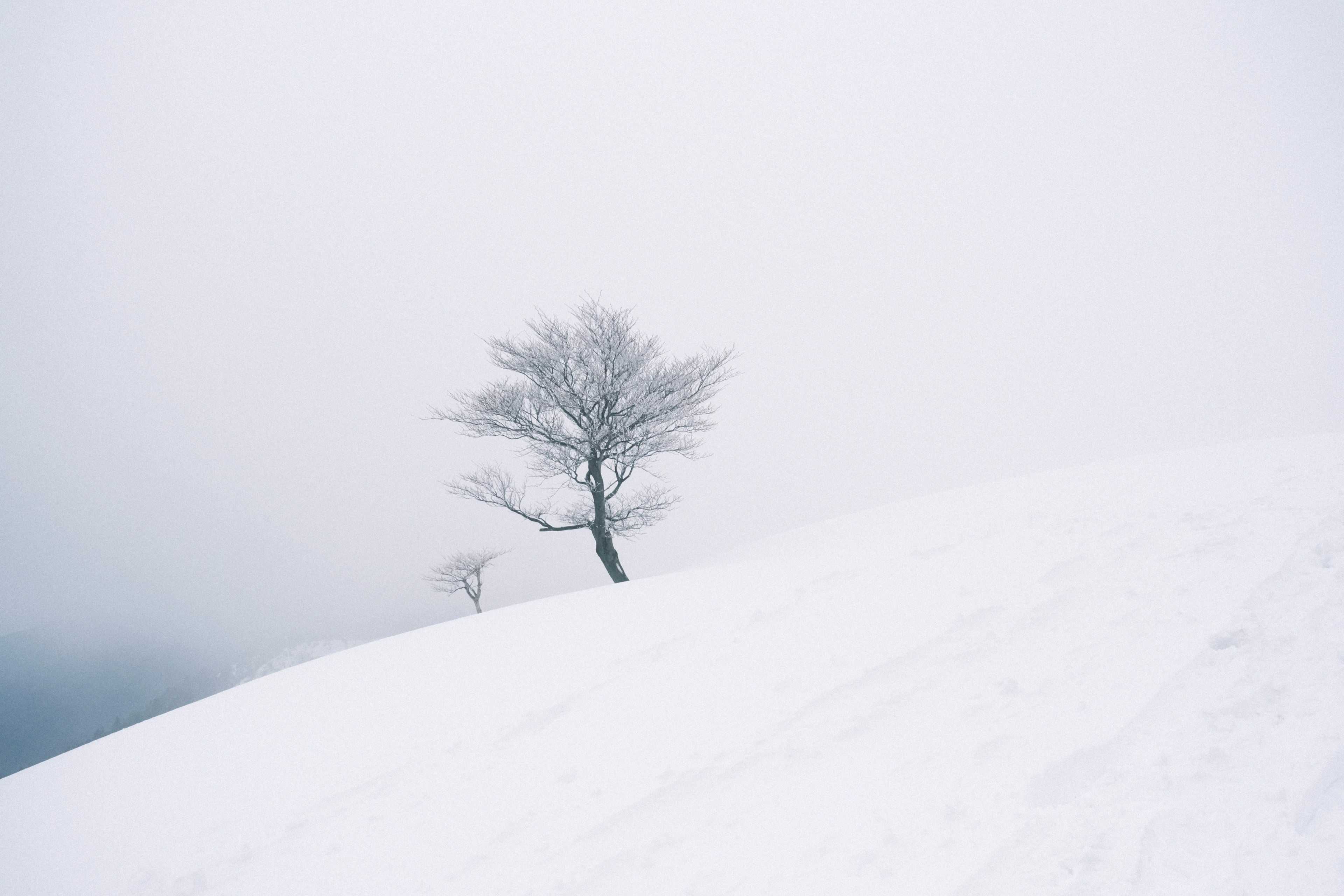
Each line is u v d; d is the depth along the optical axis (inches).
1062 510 320.5
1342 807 89.0
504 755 178.7
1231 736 108.5
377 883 134.0
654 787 141.6
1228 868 83.4
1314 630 137.9
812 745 141.6
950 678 157.1
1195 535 223.1
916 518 458.9
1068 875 88.0
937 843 100.0
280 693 295.3
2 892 164.1
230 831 173.9
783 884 100.3
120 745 275.9
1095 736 116.0
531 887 118.6
